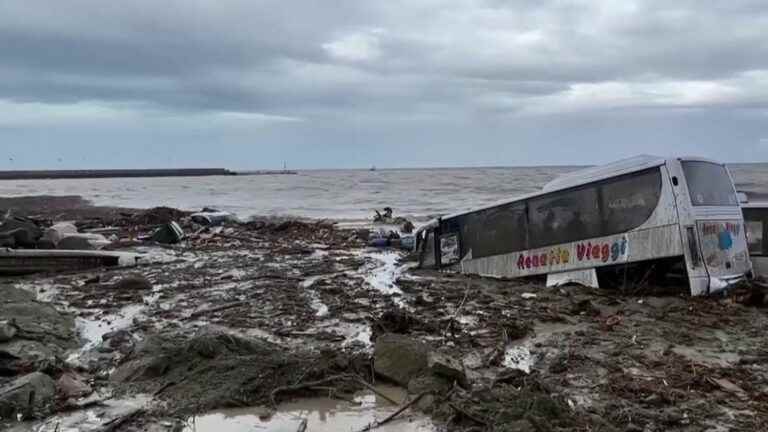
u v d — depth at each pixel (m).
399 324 9.77
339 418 6.16
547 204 14.08
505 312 11.16
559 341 9.07
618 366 7.69
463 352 8.50
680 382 6.99
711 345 8.69
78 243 20.36
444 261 16.92
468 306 11.79
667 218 11.66
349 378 7.04
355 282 15.37
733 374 7.28
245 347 7.98
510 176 136.88
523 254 14.68
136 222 35.41
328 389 6.78
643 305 11.31
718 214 11.82
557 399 6.20
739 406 6.30
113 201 65.25
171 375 7.31
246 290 14.14
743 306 10.82
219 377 7.04
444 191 73.31
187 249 23.53
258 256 21.34
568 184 13.58
